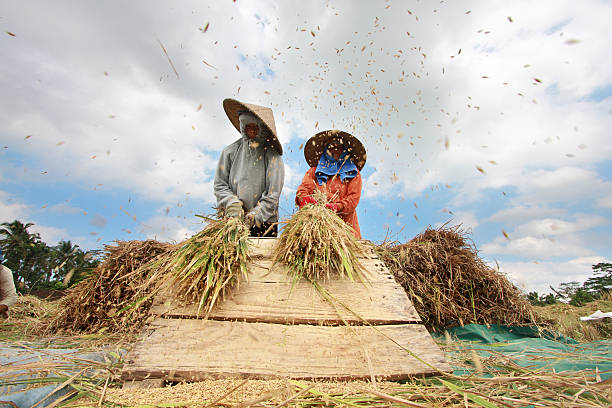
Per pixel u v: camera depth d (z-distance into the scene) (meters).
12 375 1.55
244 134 4.15
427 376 1.66
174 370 1.63
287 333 1.82
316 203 2.84
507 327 3.30
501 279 3.59
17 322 3.50
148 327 1.87
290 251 2.28
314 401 1.32
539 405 1.24
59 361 1.90
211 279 1.99
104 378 1.71
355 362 1.69
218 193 4.22
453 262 3.65
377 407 1.25
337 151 4.35
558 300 6.21
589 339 3.51
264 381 1.54
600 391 1.30
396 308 2.03
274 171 4.17
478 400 1.24
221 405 1.28
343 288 2.15
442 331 3.34
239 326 1.86
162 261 2.61
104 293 3.12
